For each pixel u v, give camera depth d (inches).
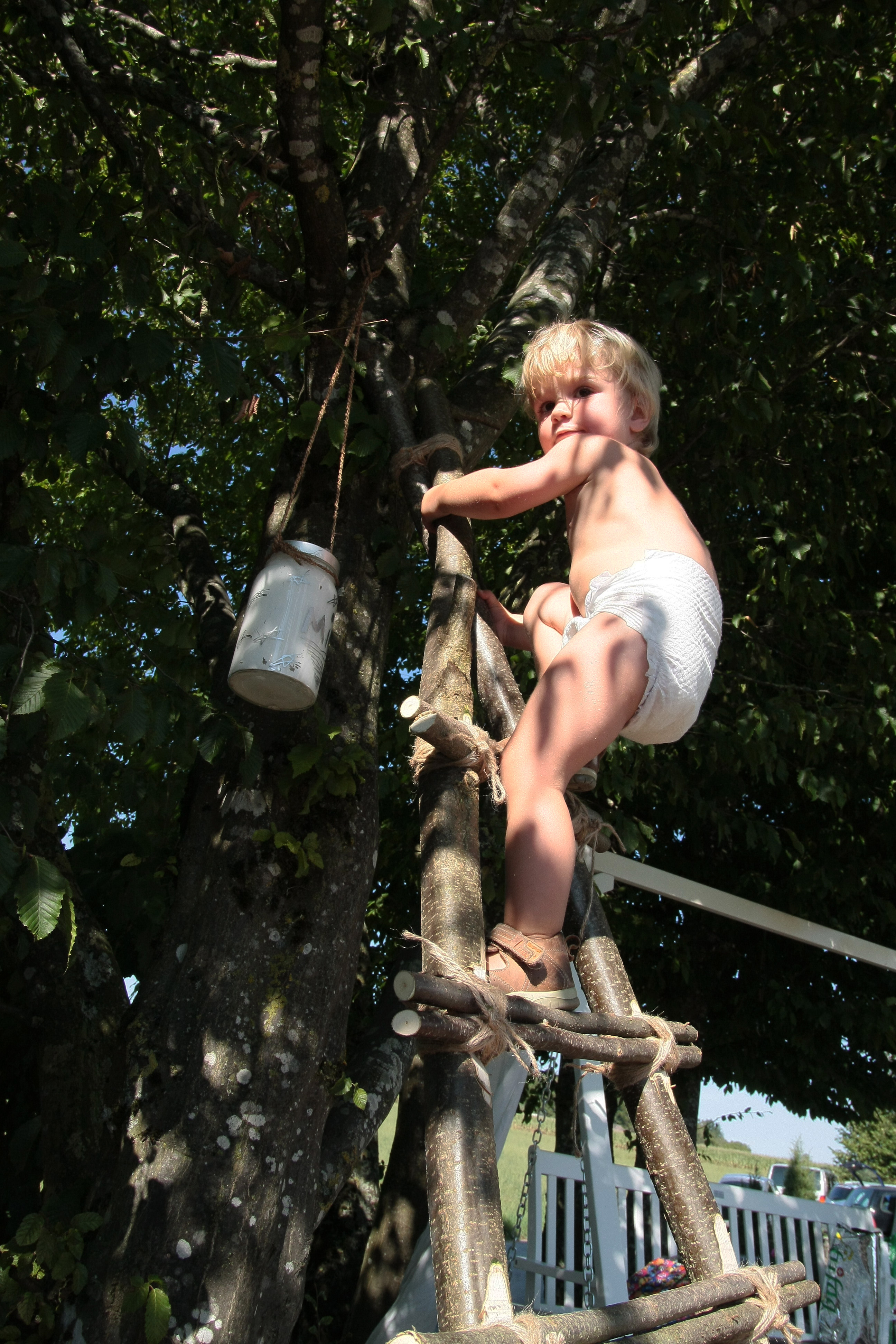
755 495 247.4
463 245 305.0
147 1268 94.8
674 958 333.7
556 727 65.9
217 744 107.9
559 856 62.5
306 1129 104.9
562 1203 227.0
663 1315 51.9
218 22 237.0
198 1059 102.8
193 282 200.1
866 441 280.1
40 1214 102.0
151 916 157.8
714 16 218.2
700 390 251.9
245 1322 95.3
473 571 85.0
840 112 221.3
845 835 337.1
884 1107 372.8
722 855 361.4
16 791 114.3
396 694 323.9
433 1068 49.1
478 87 125.9
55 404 123.2
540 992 58.9
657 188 259.0
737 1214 216.7
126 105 193.2
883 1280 213.5
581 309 269.6
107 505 254.2
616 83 153.7
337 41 172.4
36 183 126.8
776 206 238.5
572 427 85.4
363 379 124.8
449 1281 41.9
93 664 105.3
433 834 60.9
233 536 334.3
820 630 277.6
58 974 129.6
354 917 113.5
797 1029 353.7
